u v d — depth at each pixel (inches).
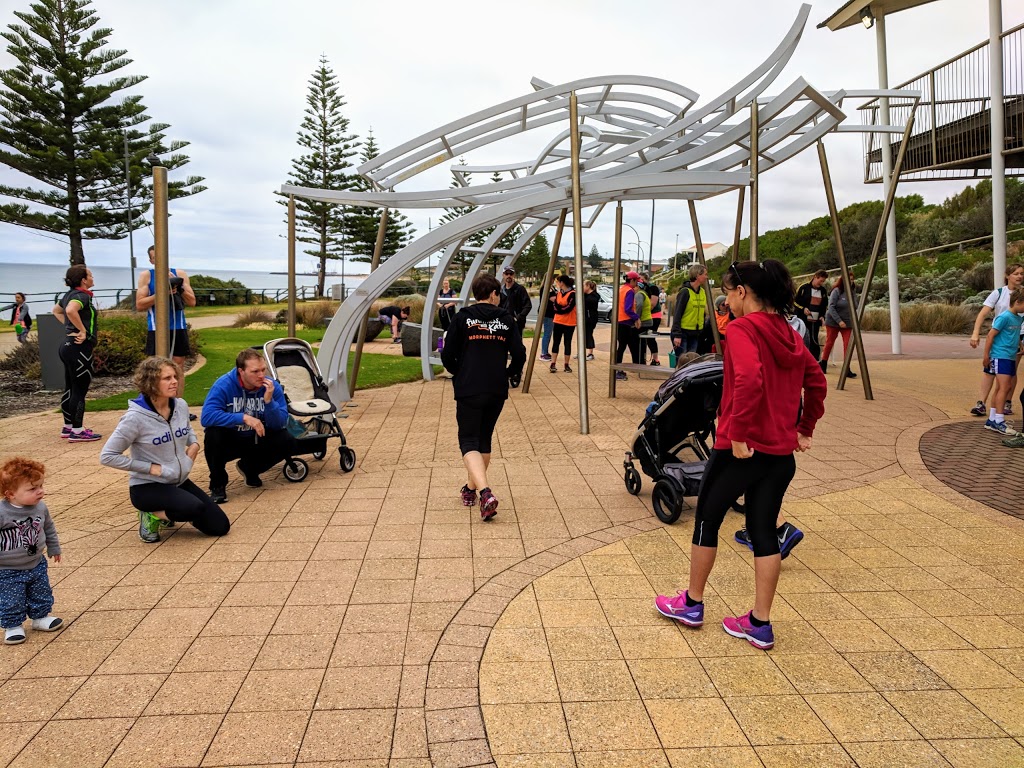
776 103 301.4
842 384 418.0
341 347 387.2
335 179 1883.6
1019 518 200.1
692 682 122.1
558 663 128.4
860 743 105.5
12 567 135.0
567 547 183.5
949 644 133.8
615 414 353.7
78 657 131.5
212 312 1414.9
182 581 164.1
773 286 127.0
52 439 313.1
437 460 271.4
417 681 123.3
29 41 1373.0
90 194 1443.2
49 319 436.5
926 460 258.8
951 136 491.5
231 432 220.4
